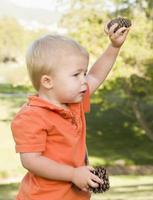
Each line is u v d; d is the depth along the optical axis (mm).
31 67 2658
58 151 2594
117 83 20938
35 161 2516
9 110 30844
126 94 22062
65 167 2531
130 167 22688
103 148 25406
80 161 2627
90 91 2971
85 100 2852
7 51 34469
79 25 20406
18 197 2691
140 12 20562
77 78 2629
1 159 23484
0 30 33500
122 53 19922
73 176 2516
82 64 2639
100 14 20547
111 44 3025
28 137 2537
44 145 2566
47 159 2537
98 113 29703
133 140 26375
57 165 2531
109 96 23344
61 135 2598
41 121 2570
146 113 25625
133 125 28062
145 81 21016
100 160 23656
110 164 23188
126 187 17328
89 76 3014
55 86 2627
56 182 2586
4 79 34969
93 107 30516
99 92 22219
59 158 2586
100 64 3037
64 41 2654
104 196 14570
